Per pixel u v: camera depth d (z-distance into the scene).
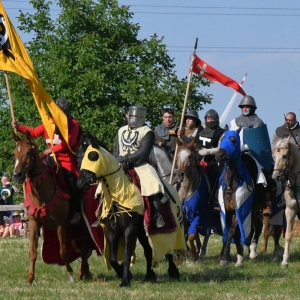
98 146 20.80
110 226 21.39
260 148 27.42
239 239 26.28
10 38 23.78
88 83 70.75
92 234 22.81
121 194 20.97
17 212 41.34
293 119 29.72
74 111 71.31
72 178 22.58
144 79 72.69
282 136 29.86
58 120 22.17
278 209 28.98
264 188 27.61
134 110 21.98
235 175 25.98
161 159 28.30
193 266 26.27
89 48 72.69
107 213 21.11
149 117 71.56
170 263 23.06
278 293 20.62
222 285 22.02
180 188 27.14
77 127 22.83
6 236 40.94
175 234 22.02
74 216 22.64
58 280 23.33
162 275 24.28
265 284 22.17
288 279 23.17
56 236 23.39
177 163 26.33
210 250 32.09
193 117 29.30
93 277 23.94
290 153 25.98
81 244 23.52
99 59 72.06
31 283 22.19
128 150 21.97
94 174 20.48
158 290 20.98
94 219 22.86
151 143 21.91
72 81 71.50
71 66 72.56
